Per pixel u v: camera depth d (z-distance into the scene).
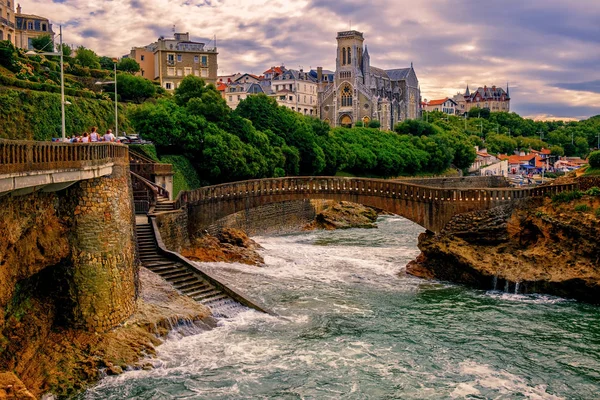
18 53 93.19
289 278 53.56
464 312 44.25
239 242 64.31
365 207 105.31
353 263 60.97
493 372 33.34
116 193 34.84
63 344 30.55
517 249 53.47
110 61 148.50
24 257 27.56
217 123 89.69
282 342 36.91
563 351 36.53
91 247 32.19
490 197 55.41
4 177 22.50
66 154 28.31
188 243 59.03
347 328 39.97
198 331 37.78
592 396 30.59
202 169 83.69
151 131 79.94
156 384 30.11
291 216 92.56
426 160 167.38
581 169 80.75
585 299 47.59
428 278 54.97
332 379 31.86
